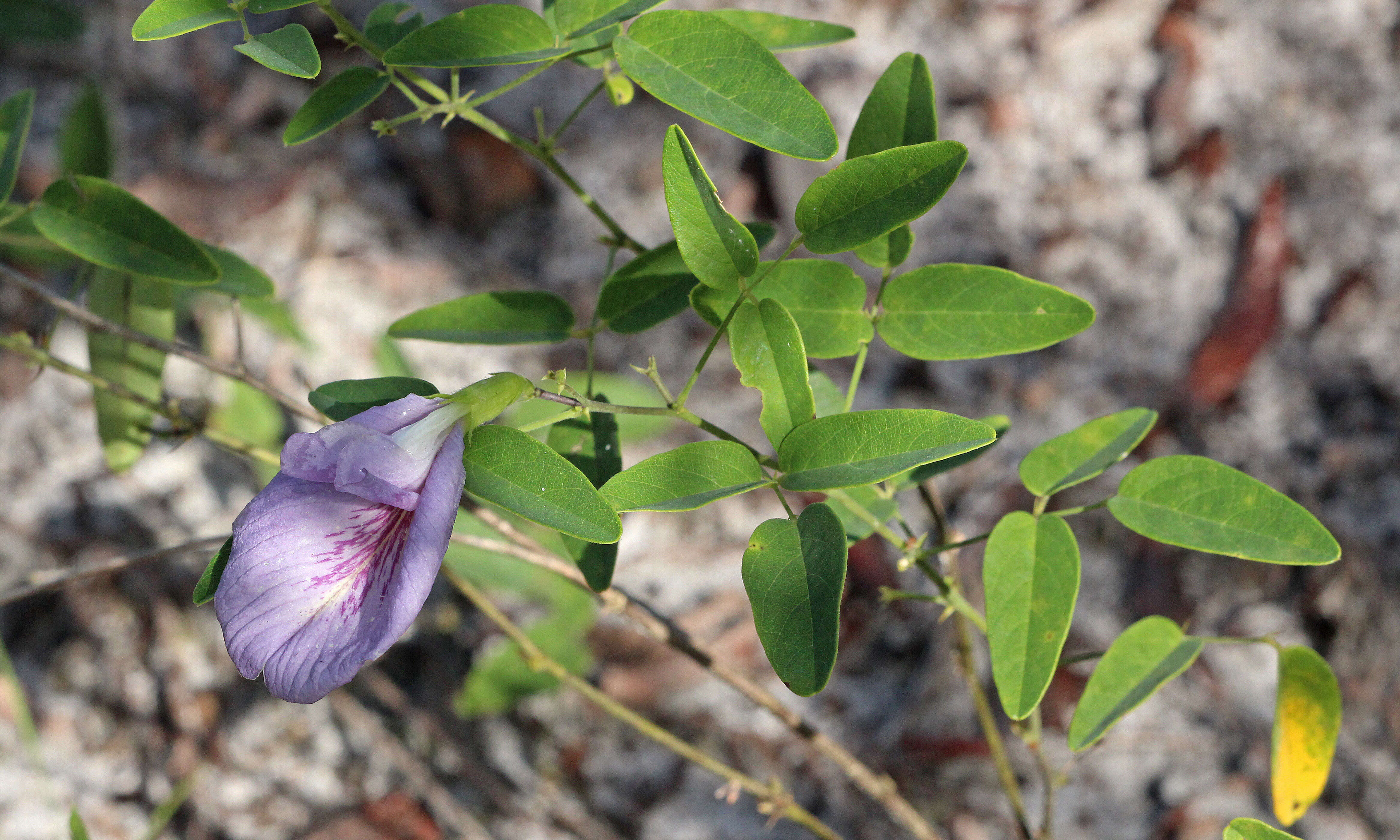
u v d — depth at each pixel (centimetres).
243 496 63
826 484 38
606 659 59
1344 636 57
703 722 58
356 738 58
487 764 58
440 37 39
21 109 44
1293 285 67
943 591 42
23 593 46
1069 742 42
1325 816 53
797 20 43
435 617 61
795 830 55
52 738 58
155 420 57
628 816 56
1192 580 60
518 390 38
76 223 43
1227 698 56
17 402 65
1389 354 64
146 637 60
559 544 53
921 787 56
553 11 41
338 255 69
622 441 61
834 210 39
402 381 39
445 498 37
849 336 41
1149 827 54
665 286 43
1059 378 66
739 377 67
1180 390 65
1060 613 40
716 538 63
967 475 64
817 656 38
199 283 43
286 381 64
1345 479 61
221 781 57
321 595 37
